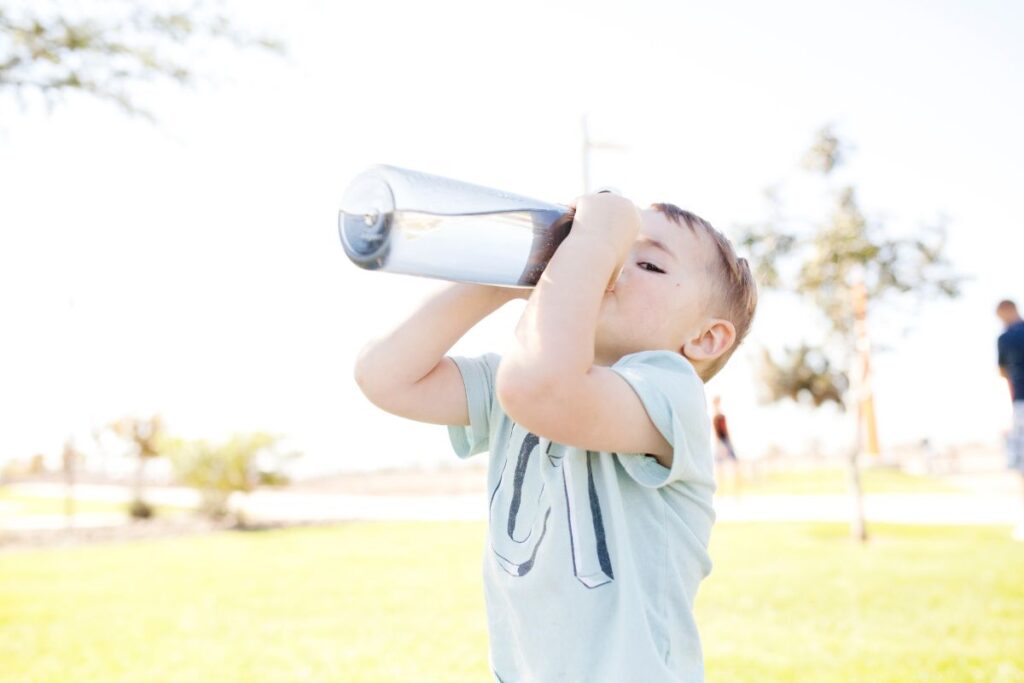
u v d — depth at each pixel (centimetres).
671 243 127
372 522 1118
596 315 104
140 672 361
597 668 110
